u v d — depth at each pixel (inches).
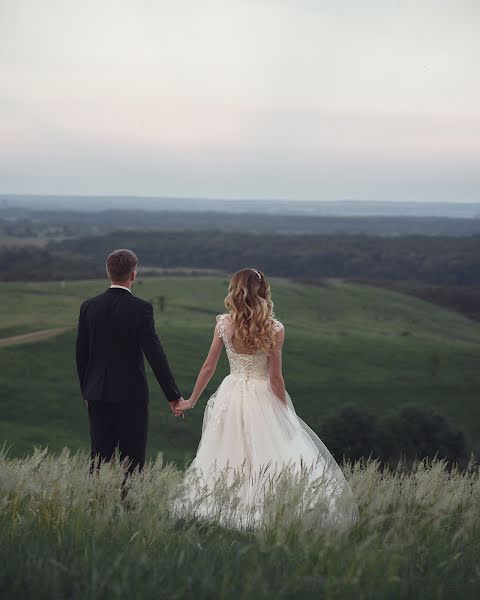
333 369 2901.1
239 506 189.6
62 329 3014.3
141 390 219.1
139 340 219.3
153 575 122.2
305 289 5649.6
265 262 7834.6
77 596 114.8
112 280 223.6
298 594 119.3
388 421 1974.7
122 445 218.7
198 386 231.3
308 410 2450.8
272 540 147.6
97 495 165.5
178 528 169.9
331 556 133.7
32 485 166.4
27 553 130.7
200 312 4456.2
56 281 6136.8
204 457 228.7
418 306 5620.1
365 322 4758.9
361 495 174.4
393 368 2997.0
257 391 228.5
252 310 223.9
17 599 114.0
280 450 224.7
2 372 2327.8
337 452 1932.8
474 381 2896.2
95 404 218.2
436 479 180.5
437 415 1983.3
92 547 133.6
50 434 1904.5
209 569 127.5
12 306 4315.9
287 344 3218.5
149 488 164.9
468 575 140.5
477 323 5329.7
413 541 150.6
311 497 165.2
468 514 172.9
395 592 123.6
